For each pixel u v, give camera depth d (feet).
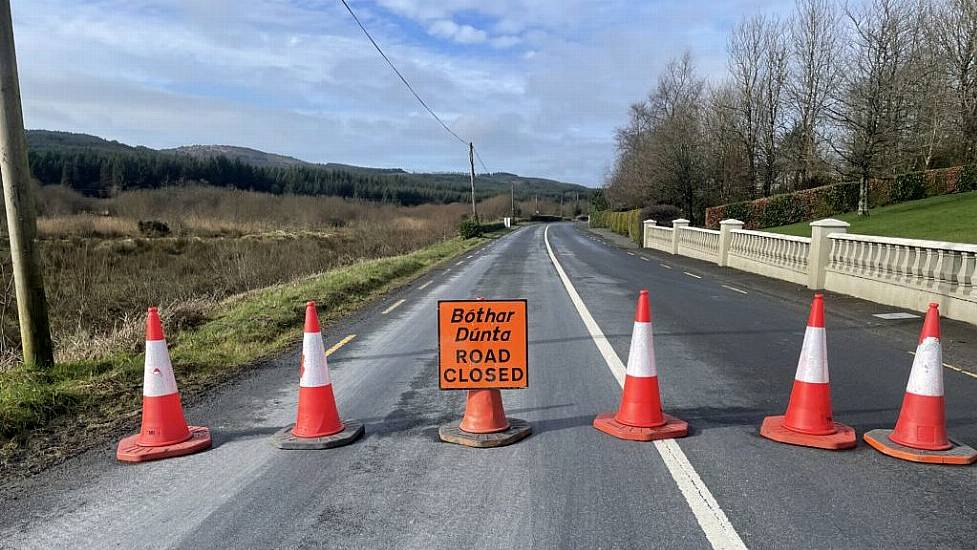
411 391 20.39
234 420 17.57
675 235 92.38
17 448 15.51
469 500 12.23
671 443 15.12
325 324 34.17
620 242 130.72
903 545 10.30
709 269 66.18
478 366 15.76
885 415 17.04
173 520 11.60
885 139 92.79
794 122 141.49
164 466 14.25
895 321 31.65
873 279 38.78
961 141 114.01
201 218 155.02
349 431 16.06
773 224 121.49
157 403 15.30
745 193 147.95
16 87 20.85
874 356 24.27
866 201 98.63
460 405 18.75
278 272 66.69
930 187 111.86
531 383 20.80
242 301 40.47
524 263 76.43
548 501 12.10
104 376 21.42
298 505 12.15
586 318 34.17
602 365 23.22
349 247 105.40
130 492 12.85
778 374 21.90
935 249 32.91
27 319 21.58
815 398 15.29
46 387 19.02
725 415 17.30
